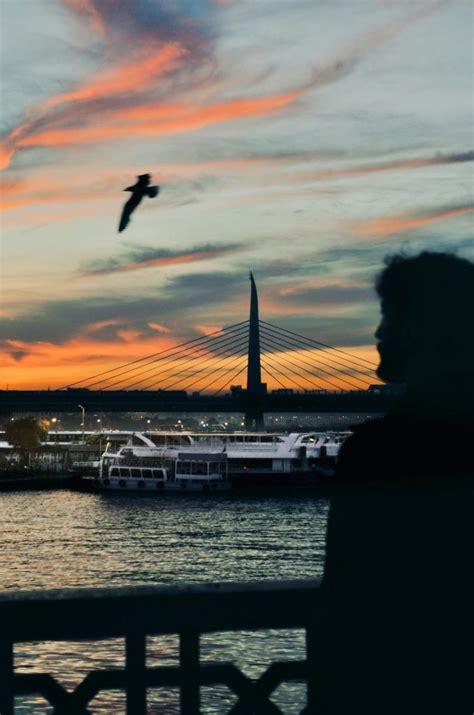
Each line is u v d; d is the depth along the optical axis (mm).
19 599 3271
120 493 124938
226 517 93125
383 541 3256
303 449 125188
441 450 3270
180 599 3379
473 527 3252
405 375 3510
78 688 3322
